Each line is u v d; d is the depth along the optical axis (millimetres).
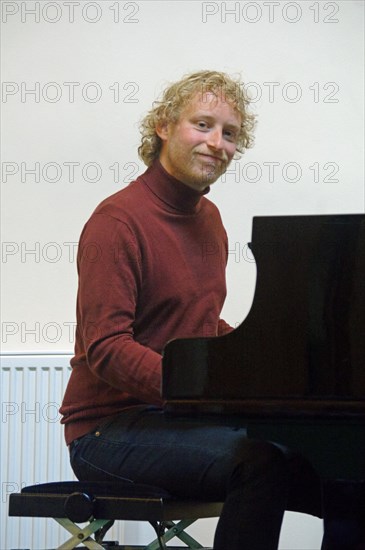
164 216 2791
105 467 2578
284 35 4363
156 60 4379
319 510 2727
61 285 4305
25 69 4398
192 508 2600
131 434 2545
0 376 4062
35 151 4367
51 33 4410
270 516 2279
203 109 2762
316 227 2229
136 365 2488
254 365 2223
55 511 2477
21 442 4027
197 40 4379
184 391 2256
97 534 2896
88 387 2732
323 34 4359
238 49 4367
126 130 4359
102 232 2676
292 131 4328
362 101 4332
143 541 3955
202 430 2467
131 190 2811
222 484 2359
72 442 2723
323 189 4305
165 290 2736
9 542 3965
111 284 2609
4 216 4344
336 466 2273
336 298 2201
